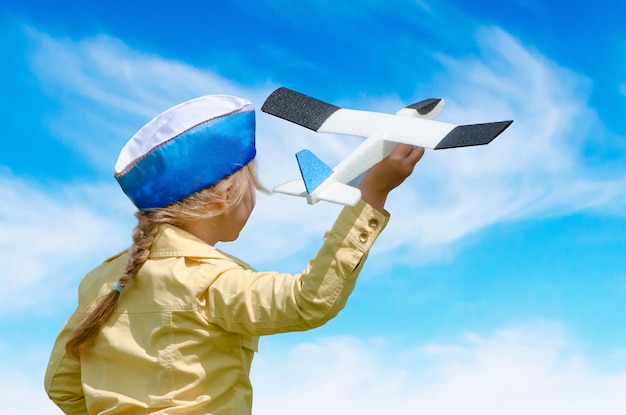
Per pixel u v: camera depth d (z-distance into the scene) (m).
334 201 1.93
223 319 2.02
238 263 2.15
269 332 2.00
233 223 2.16
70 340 2.12
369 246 1.96
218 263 2.06
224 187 2.11
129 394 2.06
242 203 2.16
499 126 1.91
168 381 2.03
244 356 2.09
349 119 2.10
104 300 2.09
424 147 1.95
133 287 2.09
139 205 2.13
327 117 2.12
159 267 2.07
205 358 2.04
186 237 2.09
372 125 2.06
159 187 2.10
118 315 2.09
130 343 2.06
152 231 2.10
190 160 2.09
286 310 1.97
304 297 1.95
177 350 2.03
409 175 1.99
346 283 1.96
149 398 2.04
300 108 2.14
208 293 2.04
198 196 2.10
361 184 2.00
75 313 2.20
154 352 2.04
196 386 2.03
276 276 2.01
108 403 2.08
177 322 2.04
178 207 2.11
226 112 2.13
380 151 2.00
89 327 2.10
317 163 1.96
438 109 2.15
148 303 2.06
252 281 2.02
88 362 2.14
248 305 2.00
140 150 2.11
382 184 1.98
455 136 1.94
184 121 2.10
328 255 1.95
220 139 2.11
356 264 1.96
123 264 2.16
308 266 1.98
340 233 1.96
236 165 2.13
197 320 2.03
